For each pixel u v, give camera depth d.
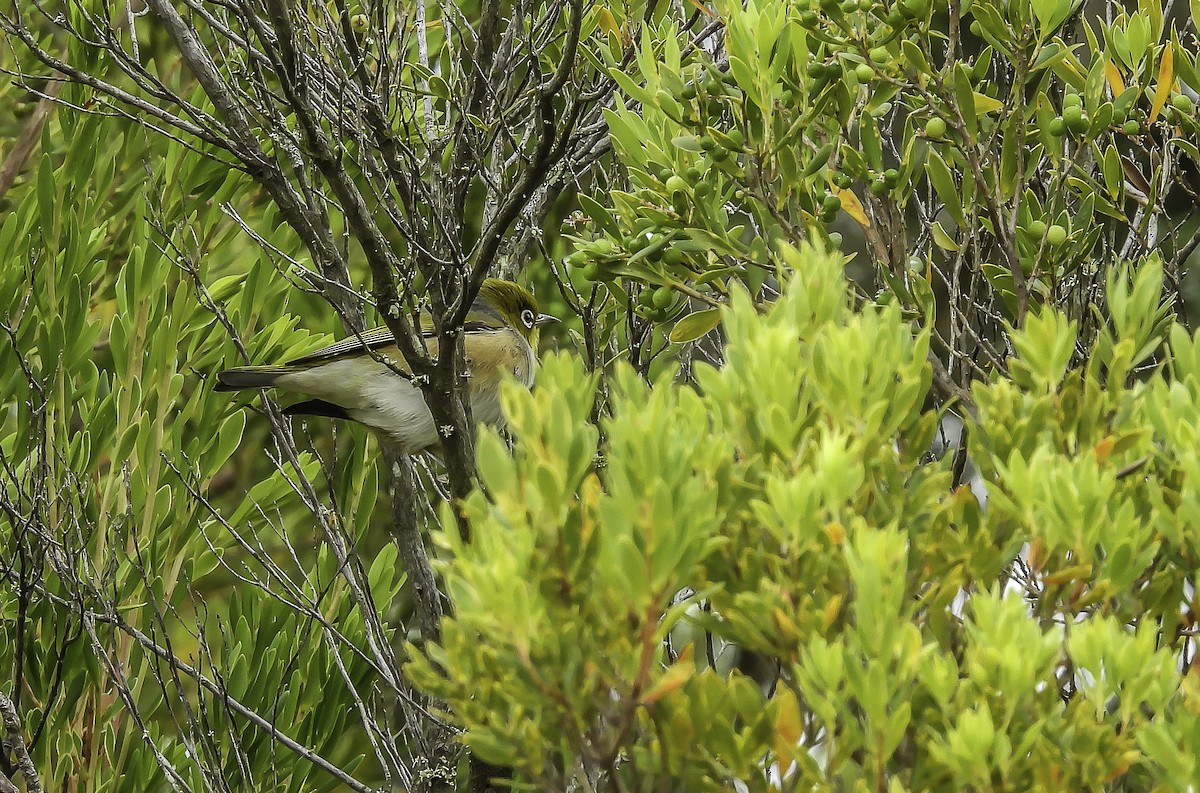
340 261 8.36
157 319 10.99
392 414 10.05
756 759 4.16
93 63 11.66
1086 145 7.08
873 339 4.69
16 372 11.11
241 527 11.30
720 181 7.67
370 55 9.96
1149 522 4.57
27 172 13.35
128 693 8.36
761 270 7.30
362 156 8.16
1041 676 4.00
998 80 8.46
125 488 10.37
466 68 10.91
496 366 11.45
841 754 3.97
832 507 4.25
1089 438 4.84
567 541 4.03
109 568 9.55
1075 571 4.32
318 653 10.48
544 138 7.14
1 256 11.27
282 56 7.33
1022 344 5.00
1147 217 7.44
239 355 11.48
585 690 4.00
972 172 6.83
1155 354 8.60
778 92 6.99
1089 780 3.94
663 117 7.72
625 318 9.56
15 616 10.09
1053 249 6.86
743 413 4.71
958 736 3.85
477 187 13.66
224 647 10.20
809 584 4.26
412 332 8.23
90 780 9.88
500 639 3.93
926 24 6.83
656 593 3.86
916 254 8.16
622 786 4.05
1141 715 4.09
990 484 4.55
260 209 12.81
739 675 4.25
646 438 3.91
